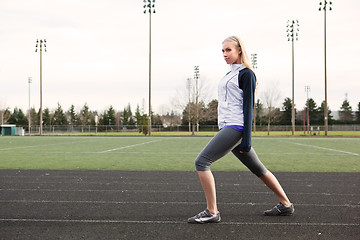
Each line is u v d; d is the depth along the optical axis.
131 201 4.42
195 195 4.82
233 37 3.34
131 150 14.67
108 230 3.13
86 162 9.60
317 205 4.21
